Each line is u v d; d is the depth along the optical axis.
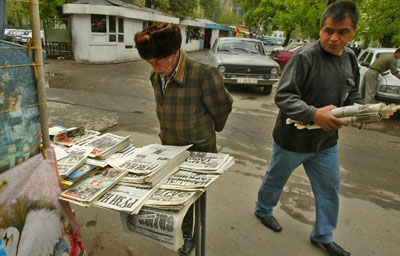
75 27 12.49
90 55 12.69
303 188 3.22
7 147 1.20
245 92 8.52
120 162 1.61
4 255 1.21
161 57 1.44
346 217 2.75
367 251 2.33
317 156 2.06
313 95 1.82
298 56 1.76
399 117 6.82
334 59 1.80
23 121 1.25
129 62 13.64
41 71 1.28
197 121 1.74
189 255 2.14
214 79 1.66
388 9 10.09
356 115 1.45
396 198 3.16
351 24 1.61
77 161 1.56
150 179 1.41
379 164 4.02
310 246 2.33
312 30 14.18
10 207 1.23
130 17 13.57
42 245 1.38
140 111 5.71
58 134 1.88
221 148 4.18
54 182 1.39
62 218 1.46
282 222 2.62
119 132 4.52
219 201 2.85
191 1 25.33
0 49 1.10
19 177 1.26
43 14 13.40
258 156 3.99
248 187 3.14
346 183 3.42
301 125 1.71
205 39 29.83
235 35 34.50
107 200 1.33
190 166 1.61
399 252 2.34
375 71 6.26
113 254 2.14
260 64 7.62
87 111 5.43
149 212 1.34
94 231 2.36
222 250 2.23
